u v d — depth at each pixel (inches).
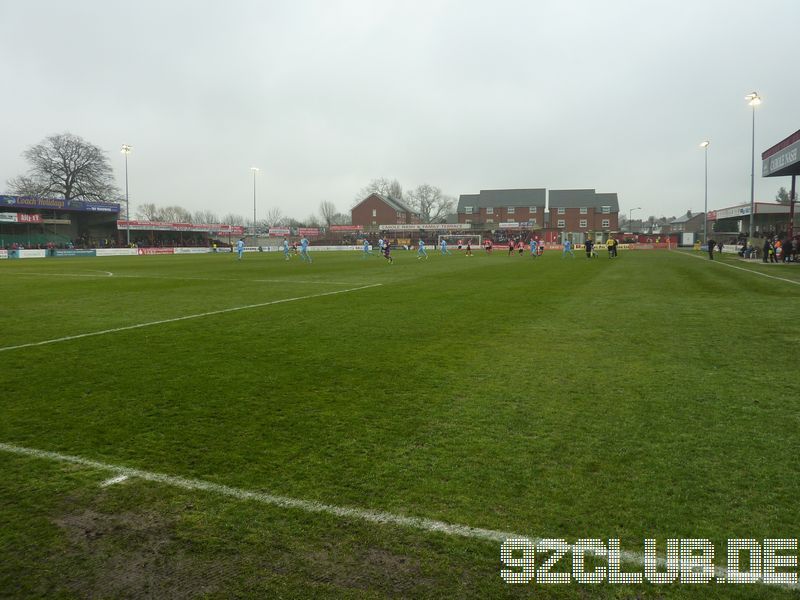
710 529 118.6
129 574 105.3
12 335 357.1
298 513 126.0
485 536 116.3
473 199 4111.7
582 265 1203.2
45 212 2416.3
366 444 166.1
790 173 1242.6
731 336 341.4
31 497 135.3
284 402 209.3
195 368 264.8
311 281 802.2
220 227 3021.7
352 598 97.3
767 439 167.0
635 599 98.7
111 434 176.9
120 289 684.1
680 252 2188.7
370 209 4067.4
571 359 279.7
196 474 146.8
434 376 246.7
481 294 605.6
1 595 99.3
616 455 156.0
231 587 100.8
